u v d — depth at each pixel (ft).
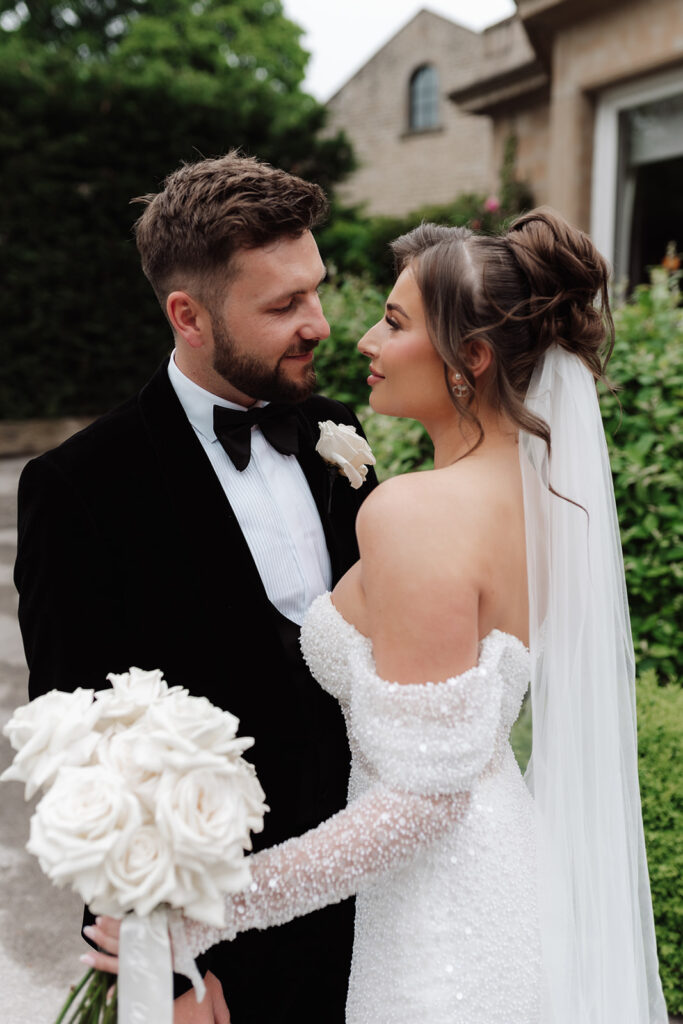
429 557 3.64
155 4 61.11
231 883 3.24
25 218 25.89
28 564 4.40
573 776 4.33
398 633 3.63
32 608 4.36
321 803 4.65
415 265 4.19
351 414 6.06
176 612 4.45
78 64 27.63
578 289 4.21
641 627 9.43
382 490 3.89
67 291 26.40
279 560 4.83
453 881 4.00
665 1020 5.09
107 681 4.34
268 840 4.60
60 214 26.23
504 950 4.01
